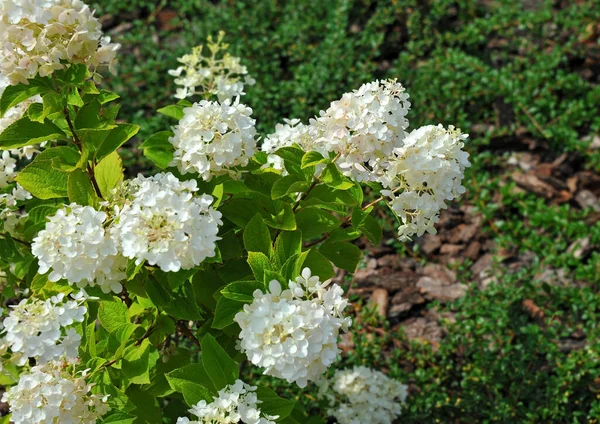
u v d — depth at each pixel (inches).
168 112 48.4
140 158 78.4
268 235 41.6
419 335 68.8
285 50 91.4
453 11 101.3
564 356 63.2
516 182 82.0
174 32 98.2
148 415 44.0
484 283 73.2
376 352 65.2
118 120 82.6
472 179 80.5
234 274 43.8
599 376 62.3
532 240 75.7
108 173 42.4
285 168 43.3
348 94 41.9
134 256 36.8
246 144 42.3
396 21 97.5
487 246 76.8
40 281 41.9
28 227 46.5
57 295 40.1
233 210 44.0
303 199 44.0
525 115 87.9
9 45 39.9
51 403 38.1
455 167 41.3
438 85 87.0
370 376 57.2
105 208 41.4
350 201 42.9
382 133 40.9
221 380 39.4
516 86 87.6
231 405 37.6
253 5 96.0
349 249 47.5
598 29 98.6
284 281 38.3
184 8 98.3
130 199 40.7
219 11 94.9
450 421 60.8
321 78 83.8
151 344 43.0
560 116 86.8
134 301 44.6
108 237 38.5
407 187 42.2
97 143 43.1
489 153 83.6
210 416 37.0
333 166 41.6
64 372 39.7
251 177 45.2
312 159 41.4
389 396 57.0
